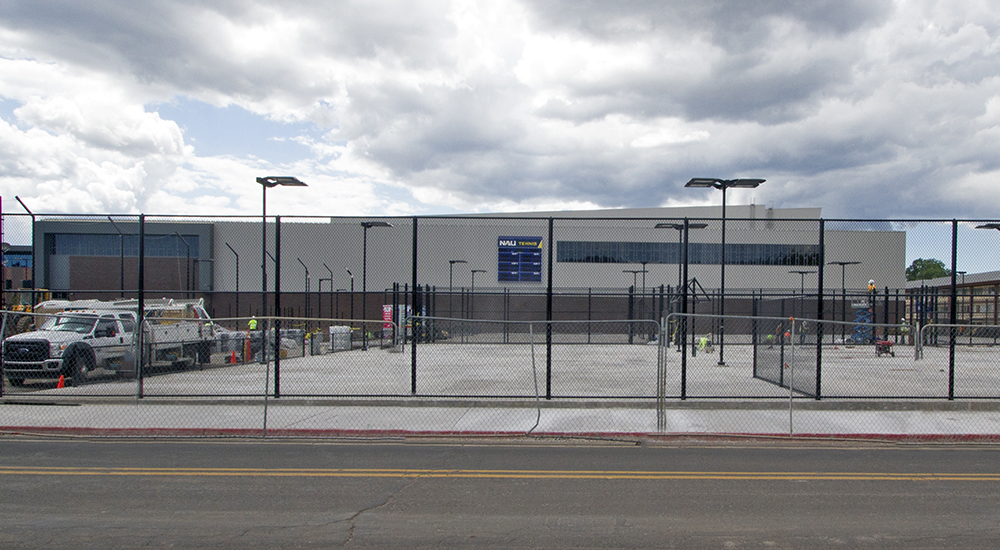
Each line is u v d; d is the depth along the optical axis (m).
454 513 5.97
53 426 10.03
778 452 8.75
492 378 15.82
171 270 47.09
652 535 5.38
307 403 12.09
